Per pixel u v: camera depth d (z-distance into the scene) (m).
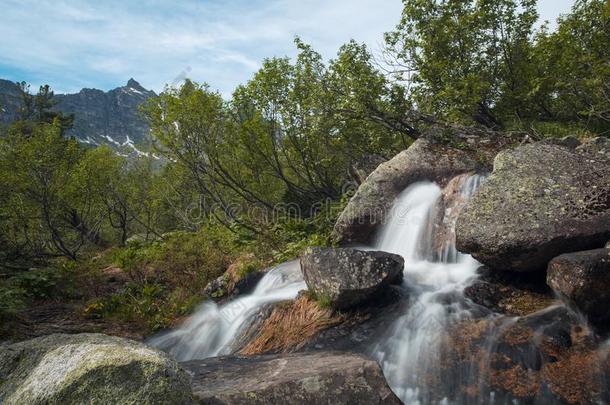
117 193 18.64
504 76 12.09
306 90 12.49
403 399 4.50
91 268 10.54
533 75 11.47
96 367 2.78
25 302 8.62
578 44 10.58
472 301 5.91
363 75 11.44
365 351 5.24
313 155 13.78
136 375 2.77
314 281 6.27
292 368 4.17
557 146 7.45
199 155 12.35
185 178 13.62
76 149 15.78
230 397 3.40
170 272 9.95
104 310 8.57
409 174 9.55
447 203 8.39
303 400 3.55
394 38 11.89
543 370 4.53
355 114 12.00
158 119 11.89
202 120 11.90
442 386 4.57
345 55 11.71
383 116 12.05
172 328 7.88
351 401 3.62
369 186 9.64
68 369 2.87
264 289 8.07
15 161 13.84
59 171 14.76
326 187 14.34
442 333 5.25
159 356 2.98
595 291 4.89
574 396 4.23
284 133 13.33
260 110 12.65
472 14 11.02
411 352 5.07
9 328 7.21
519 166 7.05
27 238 14.23
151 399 2.71
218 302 8.43
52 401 2.72
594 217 5.86
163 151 12.48
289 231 11.50
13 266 12.59
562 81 10.72
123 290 9.57
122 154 20.39
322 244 9.77
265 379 3.89
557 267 5.20
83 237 17.83
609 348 4.68
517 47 11.77
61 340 3.56
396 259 6.36
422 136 10.64
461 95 11.02
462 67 11.55
